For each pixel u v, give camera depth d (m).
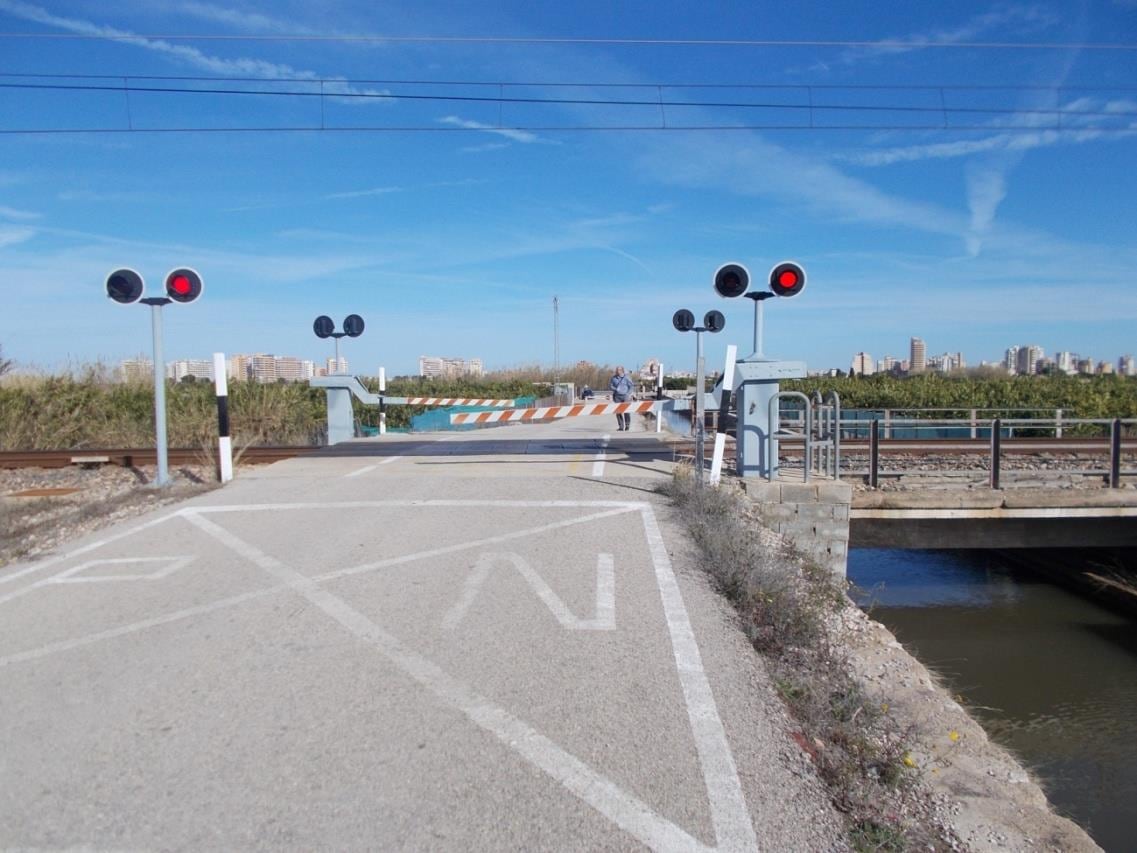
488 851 3.49
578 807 3.80
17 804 3.86
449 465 13.27
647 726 4.57
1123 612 14.04
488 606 6.46
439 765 4.15
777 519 10.84
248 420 21.53
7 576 7.67
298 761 4.20
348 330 17.92
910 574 16.97
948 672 11.54
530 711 4.73
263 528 9.10
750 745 4.39
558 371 51.78
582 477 11.82
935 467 14.99
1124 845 6.96
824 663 6.08
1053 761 8.76
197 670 5.34
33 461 14.97
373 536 8.62
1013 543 13.35
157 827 3.67
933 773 5.23
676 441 16.98
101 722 4.66
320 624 6.12
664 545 8.16
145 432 20.47
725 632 6.00
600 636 5.84
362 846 3.53
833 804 4.05
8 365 21.61
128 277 11.49
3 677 5.33
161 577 7.41
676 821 3.71
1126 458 15.55
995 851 4.44
